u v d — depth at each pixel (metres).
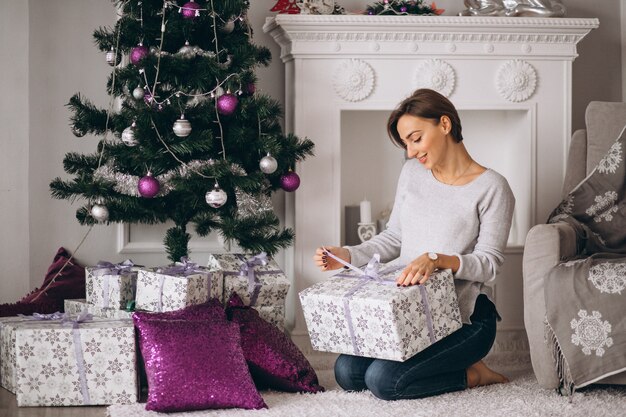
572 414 2.38
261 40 3.60
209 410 2.46
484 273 2.58
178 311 2.64
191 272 2.79
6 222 3.46
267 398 2.62
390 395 2.52
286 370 2.68
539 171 3.53
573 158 3.23
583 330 2.50
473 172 2.71
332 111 3.39
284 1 3.49
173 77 2.89
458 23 3.37
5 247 3.46
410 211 2.74
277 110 3.09
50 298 3.30
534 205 3.53
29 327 2.59
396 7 3.47
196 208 3.02
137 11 2.96
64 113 3.49
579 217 2.98
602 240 2.93
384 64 3.42
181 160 2.93
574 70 3.85
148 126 2.82
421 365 2.52
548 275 2.57
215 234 3.60
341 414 2.38
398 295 2.40
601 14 3.88
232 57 2.99
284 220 3.63
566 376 2.56
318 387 2.74
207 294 2.80
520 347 3.49
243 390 2.47
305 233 3.39
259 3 3.60
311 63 3.38
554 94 3.53
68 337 2.56
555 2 3.52
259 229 3.01
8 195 3.46
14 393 2.74
